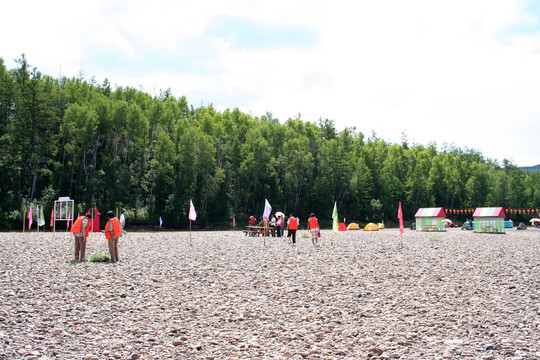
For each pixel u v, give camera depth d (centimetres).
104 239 3123
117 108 8088
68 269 1597
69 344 773
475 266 1822
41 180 7250
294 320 982
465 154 19725
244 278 1497
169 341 820
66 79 11331
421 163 14188
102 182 7225
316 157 11244
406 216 12075
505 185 14588
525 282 1452
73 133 7356
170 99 13925
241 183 9175
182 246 2706
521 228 7350
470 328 924
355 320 987
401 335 867
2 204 6119
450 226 8494
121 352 743
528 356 738
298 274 1588
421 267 1783
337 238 3791
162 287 1323
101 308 1051
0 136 6800
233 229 7781
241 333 878
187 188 8194
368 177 11550
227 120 11975
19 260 1825
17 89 7238
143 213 7525
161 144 8231
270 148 10588
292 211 9762
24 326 859
